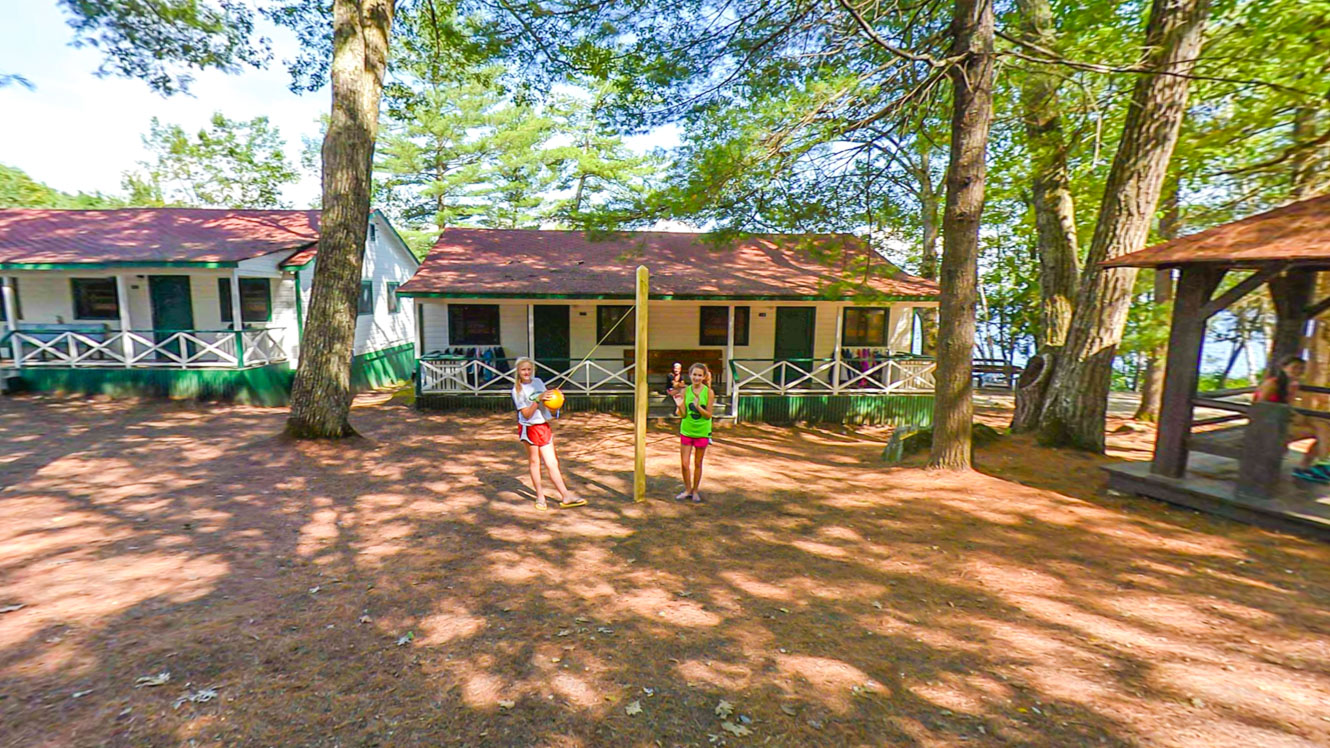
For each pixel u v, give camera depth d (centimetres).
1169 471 696
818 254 1070
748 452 1102
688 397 736
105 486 744
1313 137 947
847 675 365
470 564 537
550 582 503
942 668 372
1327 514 572
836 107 856
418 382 1440
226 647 382
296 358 1680
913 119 935
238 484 771
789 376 1627
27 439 1009
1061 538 604
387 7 1050
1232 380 2369
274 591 470
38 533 577
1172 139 882
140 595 451
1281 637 404
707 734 310
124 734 296
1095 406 956
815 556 566
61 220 1692
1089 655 385
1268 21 848
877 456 1073
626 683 355
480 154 3356
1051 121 1062
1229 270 657
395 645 393
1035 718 321
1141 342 1141
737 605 464
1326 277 874
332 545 575
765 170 922
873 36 766
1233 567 520
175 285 1576
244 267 1442
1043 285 1130
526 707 330
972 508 702
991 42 783
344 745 296
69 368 1438
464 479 834
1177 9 837
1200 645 396
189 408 1369
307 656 376
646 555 568
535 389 695
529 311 1434
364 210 1028
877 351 1642
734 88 964
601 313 1595
